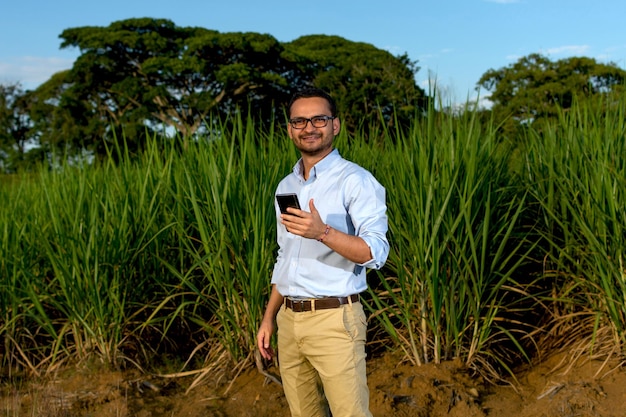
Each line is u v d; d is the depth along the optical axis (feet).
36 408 14.33
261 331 10.37
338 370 9.14
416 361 14.78
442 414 13.17
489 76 95.09
